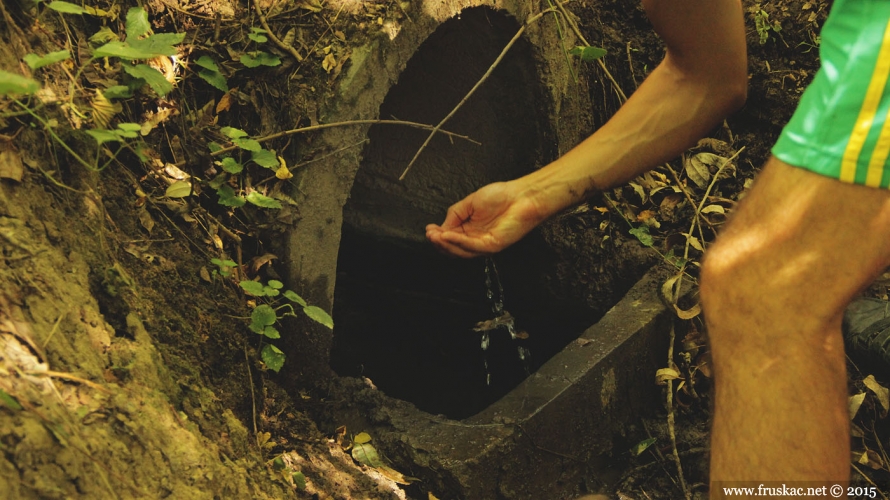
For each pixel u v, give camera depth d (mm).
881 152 1153
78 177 1760
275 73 2176
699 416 2529
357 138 2250
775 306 1214
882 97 1154
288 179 2156
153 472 1419
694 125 1863
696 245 2797
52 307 1460
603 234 3016
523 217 1963
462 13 2592
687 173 3062
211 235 2070
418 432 2168
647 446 2387
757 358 1225
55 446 1236
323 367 2279
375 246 3438
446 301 3479
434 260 3363
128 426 1421
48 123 1619
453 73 2902
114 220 1885
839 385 1220
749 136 3201
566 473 2305
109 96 1854
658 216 3021
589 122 3068
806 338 1204
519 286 3213
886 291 2709
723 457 1236
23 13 1797
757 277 1232
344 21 2252
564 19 2850
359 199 3391
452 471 2055
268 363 2033
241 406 1961
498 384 3104
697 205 3000
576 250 3021
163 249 1956
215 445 1661
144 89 2004
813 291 1201
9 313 1363
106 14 1991
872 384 2346
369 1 2281
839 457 1196
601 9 3236
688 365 2561
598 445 2396
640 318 2539
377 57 2254
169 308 1876
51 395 1319
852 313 2539
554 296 3125
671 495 2344
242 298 2088
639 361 2502
